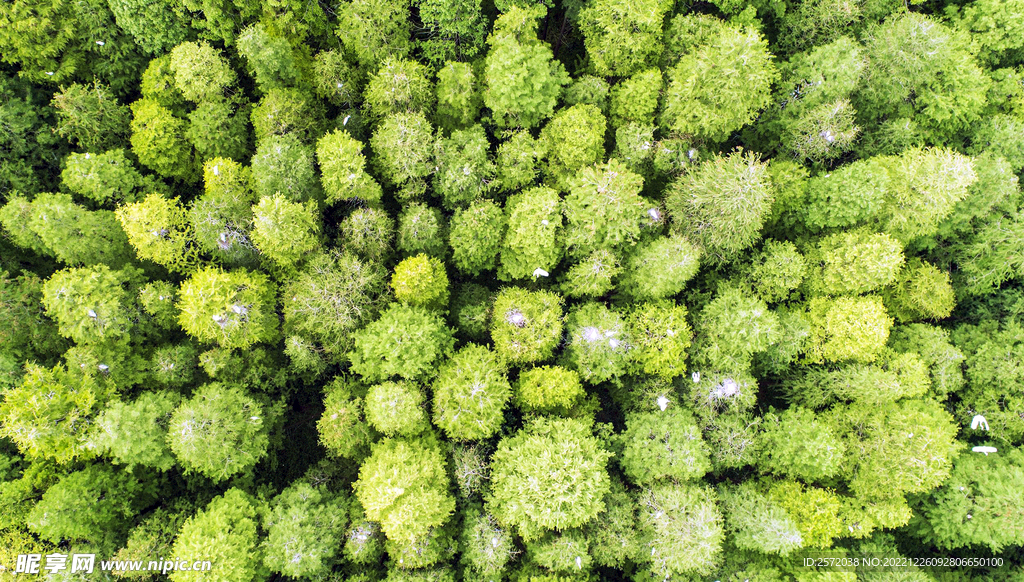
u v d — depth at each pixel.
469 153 24.72
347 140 24.03
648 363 24.55
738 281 26.48
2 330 23.36
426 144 24.30
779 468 24.39
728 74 22.52
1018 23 26.06
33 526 20.58
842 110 24.36
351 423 24.36
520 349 23.92
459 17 25.95
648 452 22.80
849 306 24.22
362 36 26.09
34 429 20.03
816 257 25.88
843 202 24.16
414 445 23.23
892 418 23.81
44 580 20.80
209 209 23.81
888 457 23.16
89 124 26.31
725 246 24.84
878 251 23.88
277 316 26.39
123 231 25.22
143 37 26.14
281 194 23.34
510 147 25.66
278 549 21.53
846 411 25.16
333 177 23.69
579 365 24.61
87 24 26.20
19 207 23.69
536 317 24.19
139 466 25.06
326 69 26.58
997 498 22.09
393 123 24.55
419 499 21.02
